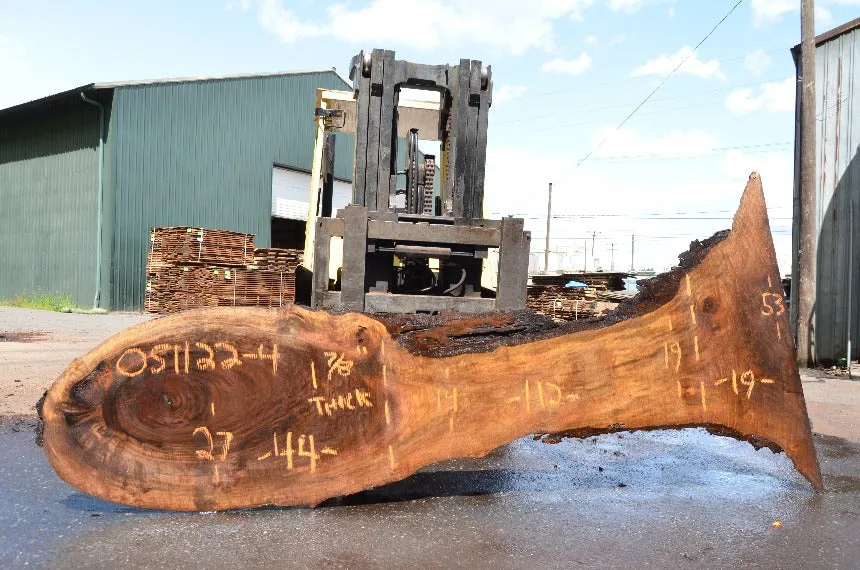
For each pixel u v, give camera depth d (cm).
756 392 353
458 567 253
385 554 263
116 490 294
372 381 314
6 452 407
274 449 305
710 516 319
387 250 496
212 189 2102
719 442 495
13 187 2150
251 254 1808
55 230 2008
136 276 1909
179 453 299
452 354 324
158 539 273
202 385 299
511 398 330
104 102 1862
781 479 391
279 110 2302
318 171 677
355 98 556
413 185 567
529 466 412
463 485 364
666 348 345
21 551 259
